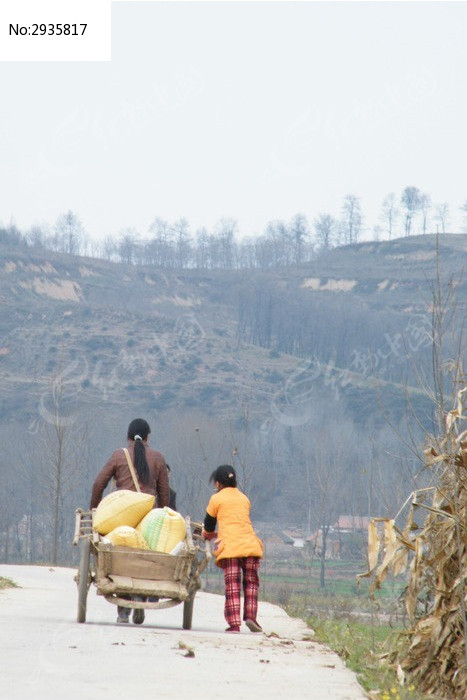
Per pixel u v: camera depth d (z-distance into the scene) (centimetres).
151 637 1853
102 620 2269
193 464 17412
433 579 1730
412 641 1675
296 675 1507
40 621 2131
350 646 2136
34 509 19138
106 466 2245
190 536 2127
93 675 1377
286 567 12012
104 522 2109
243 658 1658
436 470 1741
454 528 1661
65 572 5122
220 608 3059
